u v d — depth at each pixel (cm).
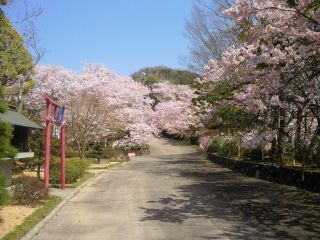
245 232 846
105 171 2545
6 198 734
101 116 3066
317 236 809
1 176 738
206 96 2012
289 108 1409
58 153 1784
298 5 991
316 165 1662
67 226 938
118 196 1437
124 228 905
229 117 1908
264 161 2166
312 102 1320
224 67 1312
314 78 1189
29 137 1683
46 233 864
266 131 1725
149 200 1320
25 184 1164
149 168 2808
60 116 1488
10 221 914
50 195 1307
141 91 4975
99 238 813
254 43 1139
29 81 2548
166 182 1867
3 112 822
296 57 1090
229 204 1212
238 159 2564
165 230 873
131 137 4525
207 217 1016
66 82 3566
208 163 3266
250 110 1471
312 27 1091
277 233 836
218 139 3575
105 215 1072
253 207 1155
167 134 6650
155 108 5788
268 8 977
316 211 1081
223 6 2683
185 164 3186
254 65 1236
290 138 1697
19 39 2133
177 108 5138
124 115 4212
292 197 1331
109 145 3828
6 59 2089
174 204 1227
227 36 2808
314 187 1414
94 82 3769
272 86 1174
